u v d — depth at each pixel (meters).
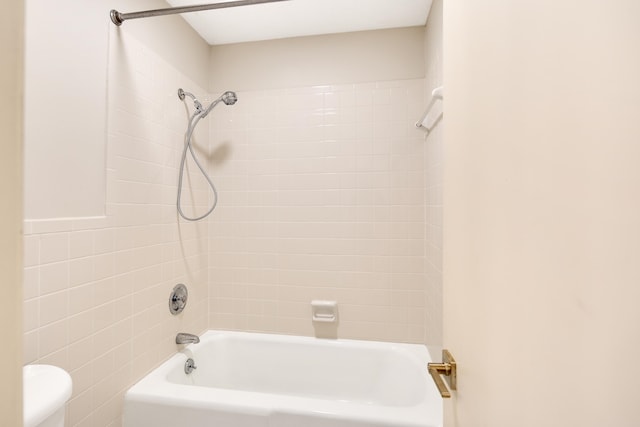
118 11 1.31
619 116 0.25
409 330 1.90
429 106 1.43
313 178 2.00
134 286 1.40
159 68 1.59
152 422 1.29
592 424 0.27
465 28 0.57
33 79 0.95
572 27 0.29
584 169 0.28
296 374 1.92
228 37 2.01
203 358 1.84
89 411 1.15
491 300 0.46
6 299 0.27
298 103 2.02
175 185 1.72
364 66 1.95
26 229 0.94
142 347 1.46
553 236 0.32
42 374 0.79
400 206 1.91
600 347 0.26
